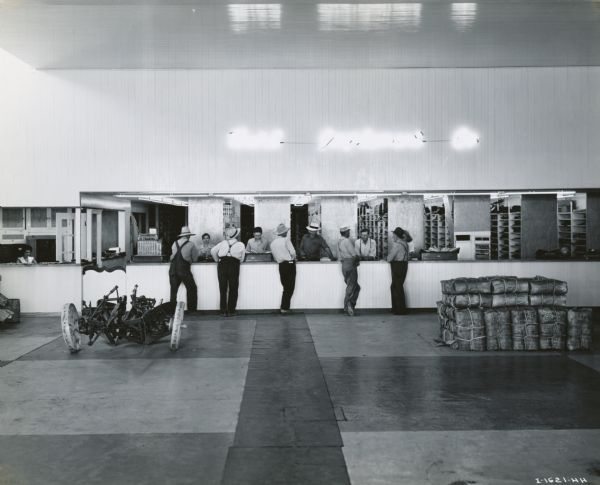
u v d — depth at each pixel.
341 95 10.38
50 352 7.32
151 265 10.52
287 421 4.69
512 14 7.62
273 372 6.29
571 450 4.04
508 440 4.23
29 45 8.87
